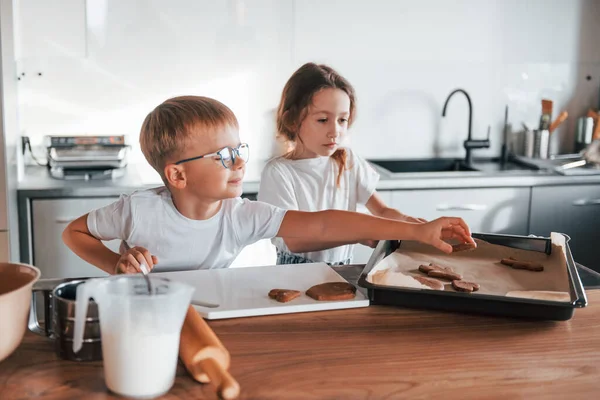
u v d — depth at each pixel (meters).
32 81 2.95
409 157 3.38
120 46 3.00
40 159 3.02
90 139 2.78
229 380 0.83
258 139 3.21
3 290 1.04
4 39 2.41
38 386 0.90
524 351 1.06
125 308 0.84
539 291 1.26
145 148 1.51
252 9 3.09
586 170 3.03
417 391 0.91
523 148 3.45
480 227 2.95
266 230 1.55
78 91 3.00
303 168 2.05
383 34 3.22
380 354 1.03
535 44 3.37
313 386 0.92
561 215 3.01
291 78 2.06
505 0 3.30
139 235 1.52
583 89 3.47
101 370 0.95
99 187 2.58
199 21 3.05
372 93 3.28
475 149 3.41
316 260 1.96
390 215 2.08
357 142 3.32
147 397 0.87
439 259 1.51
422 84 3.31
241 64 3.13
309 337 1.09
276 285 1.32
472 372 0.98
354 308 1.23
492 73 3.36
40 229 2.57
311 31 3.16
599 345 1.09
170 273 1.37
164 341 0.86
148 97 3.07
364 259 2.87
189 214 1.54
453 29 3.28
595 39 3.42
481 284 1.34
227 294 1.26
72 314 0.96
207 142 1.42
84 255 1.50
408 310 1.23
